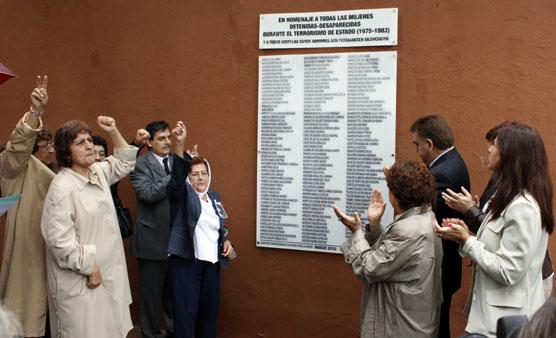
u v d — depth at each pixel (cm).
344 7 454
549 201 296
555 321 143
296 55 464
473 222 333
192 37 494
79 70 525
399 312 322
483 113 430
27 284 398
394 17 442
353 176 455
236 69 483
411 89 443
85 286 367
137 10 508
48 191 369
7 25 540
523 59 420
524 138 297
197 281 431
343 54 452
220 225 438
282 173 472
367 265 325
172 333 503
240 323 493
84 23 522
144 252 471
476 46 429
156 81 506
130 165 413
